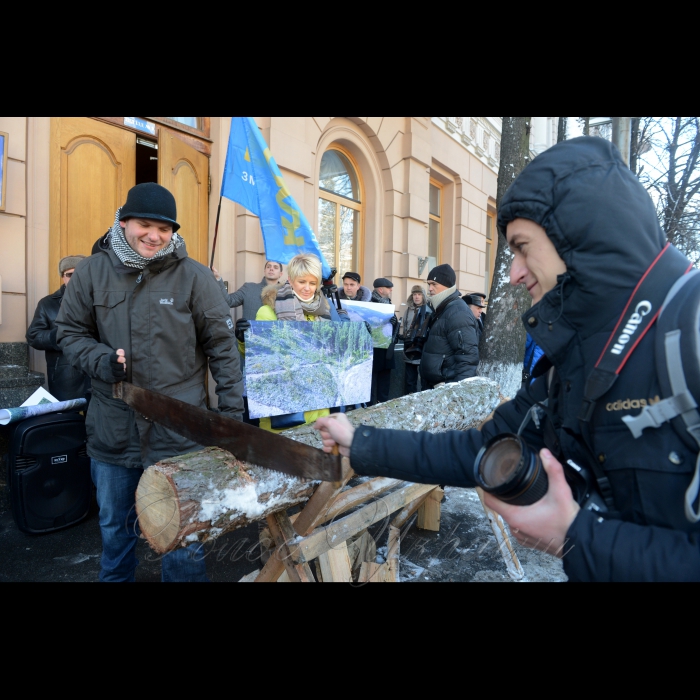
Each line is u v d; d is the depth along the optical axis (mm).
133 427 1857
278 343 2230
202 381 2023
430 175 8461
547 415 967
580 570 713
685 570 655
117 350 1748
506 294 4535
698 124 5977
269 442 1331
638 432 730
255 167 3449
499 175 4746
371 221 7012
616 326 782
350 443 1113
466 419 2484
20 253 3303
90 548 2619
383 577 2199
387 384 5461
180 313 1862
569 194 801
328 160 6504
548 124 11344
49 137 3449
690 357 677
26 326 3344
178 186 4379
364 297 5273
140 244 1741
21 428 2641
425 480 1069
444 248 8969
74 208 3680
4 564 2426
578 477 876
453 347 3896
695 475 672
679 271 766
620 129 3516
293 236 3527
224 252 4680
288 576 1913
